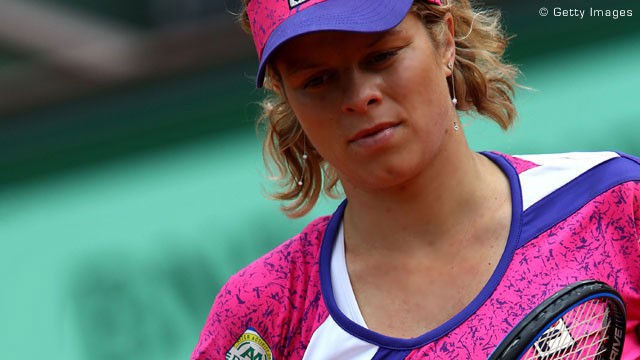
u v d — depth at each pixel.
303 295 7.27
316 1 6.40
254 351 7.38
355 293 7.08
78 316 16.53
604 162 6.99
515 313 6.48
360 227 7.12
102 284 16.66
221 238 16.44
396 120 6.37
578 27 15.54
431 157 6.56
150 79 18.89
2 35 19.34
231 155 17.59
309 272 7.32
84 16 19.80
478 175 6.98
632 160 7.09
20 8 19.53
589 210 6.80
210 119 18.19
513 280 6.61
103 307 16.45
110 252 17.00
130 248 16.95
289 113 7.70
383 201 6.88
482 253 6.80
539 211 6.82
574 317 6.36
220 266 16.20
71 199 18.14
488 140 15.04
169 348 15.76
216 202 16.94
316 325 7.07
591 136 14.59
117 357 16.06
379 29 6.16
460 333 6.54
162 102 18.75
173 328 15.90
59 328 16.56
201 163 17.81
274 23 6.50
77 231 17.59
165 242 16.75
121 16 19.81
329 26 6.14
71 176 18.53
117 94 19.02
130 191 17.88
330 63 6.32
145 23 19.81
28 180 18.84
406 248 6.92
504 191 7.00
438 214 6.84
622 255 6.75
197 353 7.61
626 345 6.84
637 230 6.83
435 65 6.56
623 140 14.36
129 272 16.72
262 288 7.36
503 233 6.83
